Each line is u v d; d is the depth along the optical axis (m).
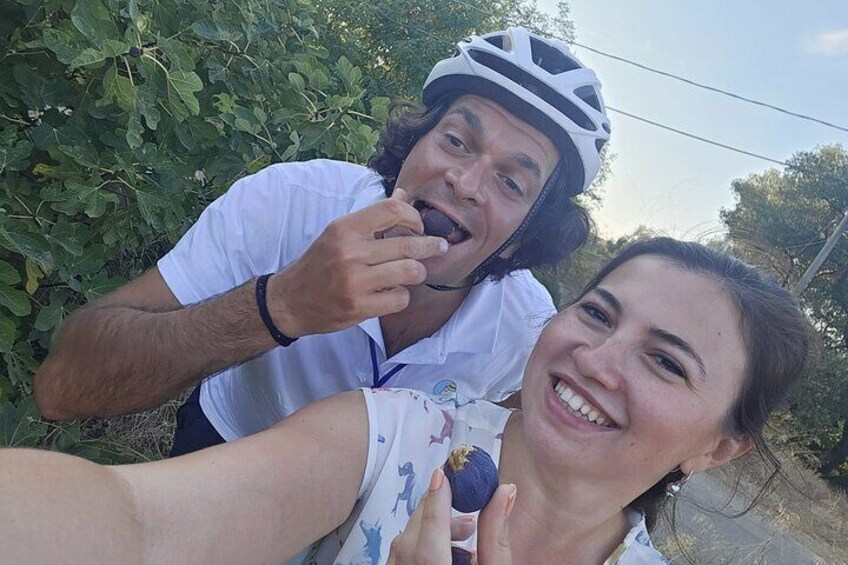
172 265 0.70
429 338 0.73
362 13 3.72
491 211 0.66
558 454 0.52
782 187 6.93
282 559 0.46
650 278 0.55
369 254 0.53
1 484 0.32
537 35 0.72
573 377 0.52
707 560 1.52
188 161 1.08
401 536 0.42
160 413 1.20
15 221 0.82
